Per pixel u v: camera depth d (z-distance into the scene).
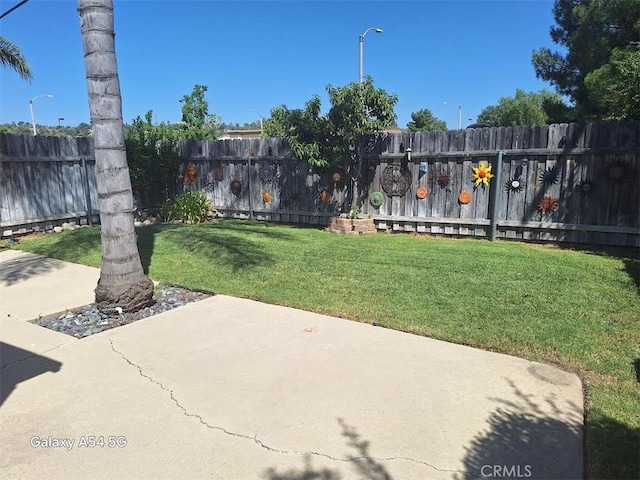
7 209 8.95
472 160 8.28
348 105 8.38
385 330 4.23
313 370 3.46
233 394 3.13
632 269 6.00
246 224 10.25
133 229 4.93
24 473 2.39
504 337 3.99
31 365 3.63
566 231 7.69
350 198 9.44
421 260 6.64
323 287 5.52
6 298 5.40
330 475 2.35
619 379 3.26
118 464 2.45
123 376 3.42
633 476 2.30
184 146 11.76
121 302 4.80
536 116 35.84
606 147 7.19
